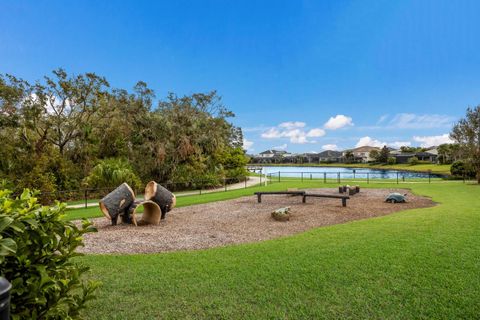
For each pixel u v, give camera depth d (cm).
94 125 2286
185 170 2416
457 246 569
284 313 338
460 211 997
